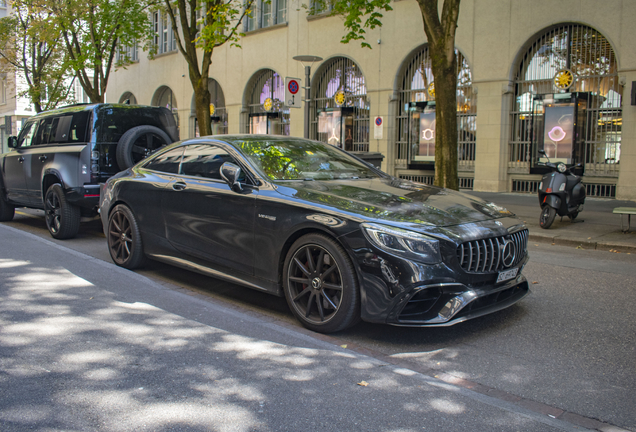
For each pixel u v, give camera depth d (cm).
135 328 393
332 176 486
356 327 413
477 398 292
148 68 3070
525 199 1441
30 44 2719
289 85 1283
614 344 380
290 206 412
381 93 1938
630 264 668
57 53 2744
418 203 405
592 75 1492
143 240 564
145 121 824
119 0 1978
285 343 371
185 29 1413
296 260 407
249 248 444
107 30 1986
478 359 352
